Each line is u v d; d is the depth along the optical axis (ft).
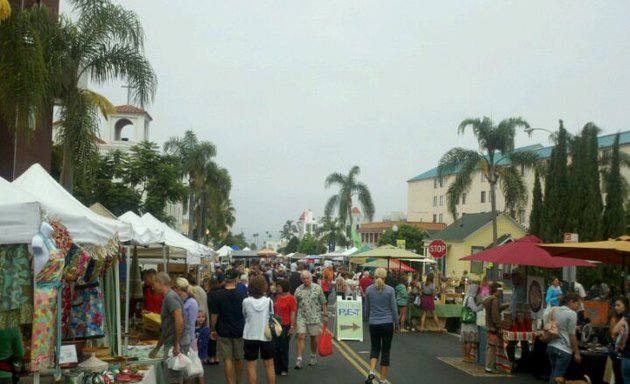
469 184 122.42
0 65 41.50
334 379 41.32
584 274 88.94
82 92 63.77
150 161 125.80
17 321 22.49
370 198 207.62
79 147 62.69
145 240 44.29
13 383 24.73
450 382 41.39
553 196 93.35
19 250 22.68
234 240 442.50
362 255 83.35
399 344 62.54
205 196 209.97
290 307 42.70
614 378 35.91
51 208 26.91
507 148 120.47
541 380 42.88
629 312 30.96
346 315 64.08
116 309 36.37
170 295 31.35
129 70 66.13
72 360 28.25
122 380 28.17
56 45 61.57
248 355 33.50
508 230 177.47
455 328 76.69
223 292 34.19
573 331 34.55
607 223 92.94
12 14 41.88
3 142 63.10
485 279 58.65
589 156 92.12
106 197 119.24
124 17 65.62
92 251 29.09
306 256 226.38
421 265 164.25
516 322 45.80
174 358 30.86
